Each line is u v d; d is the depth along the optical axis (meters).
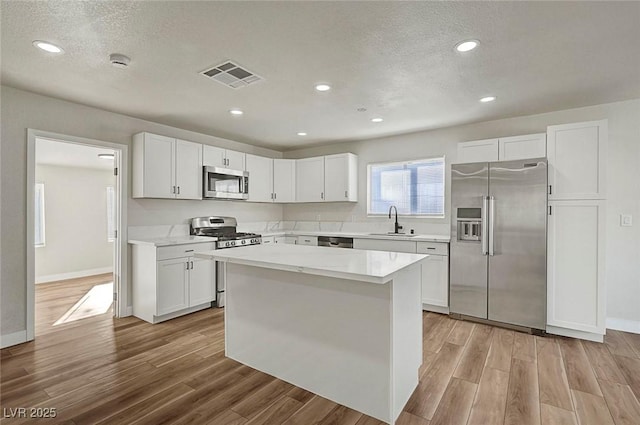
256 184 5.06
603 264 2.95
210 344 2.95
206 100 3.21
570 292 3.08
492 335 3.14
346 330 2.03
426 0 1.69
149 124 3.95
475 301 3.50
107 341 3.00
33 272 3.01
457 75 2.63
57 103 3.15
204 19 1.84
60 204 6.09
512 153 3.53
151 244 3.47
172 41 2.08
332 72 2.57
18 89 2.90
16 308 2.92
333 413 1.96
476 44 2.14
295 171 5.48
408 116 3.75
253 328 2.52
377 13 1.80
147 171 3.64
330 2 1.70
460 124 4.10
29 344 2.92
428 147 4.45
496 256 3.37
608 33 2.00
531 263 3.20
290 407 2.02
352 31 1.98
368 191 5.04
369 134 4.63
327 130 4.41
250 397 2.12
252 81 2.74
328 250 2.66
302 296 2.23
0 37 2.01
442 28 1.95
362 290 1.97
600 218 2.96
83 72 2.54
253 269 2.51
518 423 1.84
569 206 3.08
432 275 3.82
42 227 5.87
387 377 1.87
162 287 3.48
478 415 1.92
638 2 1.70
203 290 3.91
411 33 2.01
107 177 6.79
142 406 2.01
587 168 3.01
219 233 4.73
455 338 3.06
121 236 3.70
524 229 3.23
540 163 3.16
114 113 3.61
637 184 3.19
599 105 3.34
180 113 3.63
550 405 2.00
